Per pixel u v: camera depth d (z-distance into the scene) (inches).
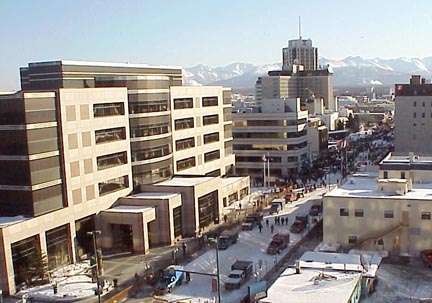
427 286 2407.7
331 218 2997.0
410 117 6008.9
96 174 3196.4
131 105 3528.5
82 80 3806.6
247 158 5895.7
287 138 5743.1
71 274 2765.7
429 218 2807.6
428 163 3331.7
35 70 3727.9
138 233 3105.3
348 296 2023.9
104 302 2354.8
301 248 3125.0
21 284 2630.4
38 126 2780.5
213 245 3211.1
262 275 2657.5
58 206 2923.2
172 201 3329.2
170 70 4845.0
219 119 4803.2
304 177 5521.7
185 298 2369.6
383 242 2903.5
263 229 3575.3
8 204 2805.1
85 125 3105.3
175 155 4035.4
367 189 3203.7
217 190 3831.2
